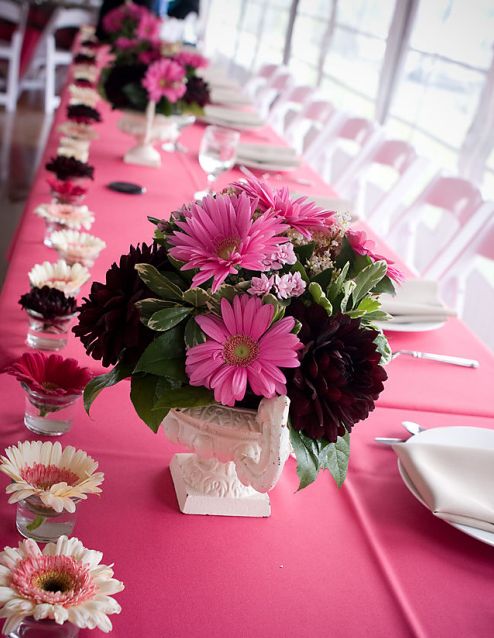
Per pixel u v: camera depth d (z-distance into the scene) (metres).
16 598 0.65
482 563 0.95
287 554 0.91
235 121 3.22
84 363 1.22
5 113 6.20
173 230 0.86
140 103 2.42
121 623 0.76
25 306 1.21
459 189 2.67
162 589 0.81
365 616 0.84
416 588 0.89
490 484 1.04
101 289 0.85
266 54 6.66
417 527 1.00
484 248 2.45
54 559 0.69
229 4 7.88
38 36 6.35
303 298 0.85
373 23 4.52
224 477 0.94
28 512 0.80
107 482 0.97
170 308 0.81
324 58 5.23
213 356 0.79
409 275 1.92
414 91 3.98
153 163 2.50
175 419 0.91
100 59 4.40
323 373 0.80
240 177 2.54
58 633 0.66
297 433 0.82
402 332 1.58
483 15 3.35
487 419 1.32
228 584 0.84
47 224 1.65
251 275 0.84
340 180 3.44
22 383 1.00
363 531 0.97
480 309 3.33
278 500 1.00
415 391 1.36
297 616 0.82
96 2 7.60
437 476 1.02
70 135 2.53
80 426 1.07
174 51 2.45
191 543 0.89
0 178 4.57
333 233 0.88
